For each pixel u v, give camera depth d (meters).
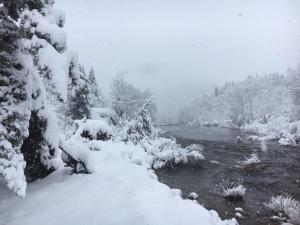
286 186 11.96
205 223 5.12
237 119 75.81
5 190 7.56
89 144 12.21
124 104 31.41
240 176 13.72
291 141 28.56
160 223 4.88
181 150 16.97
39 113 7.67
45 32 6.56
